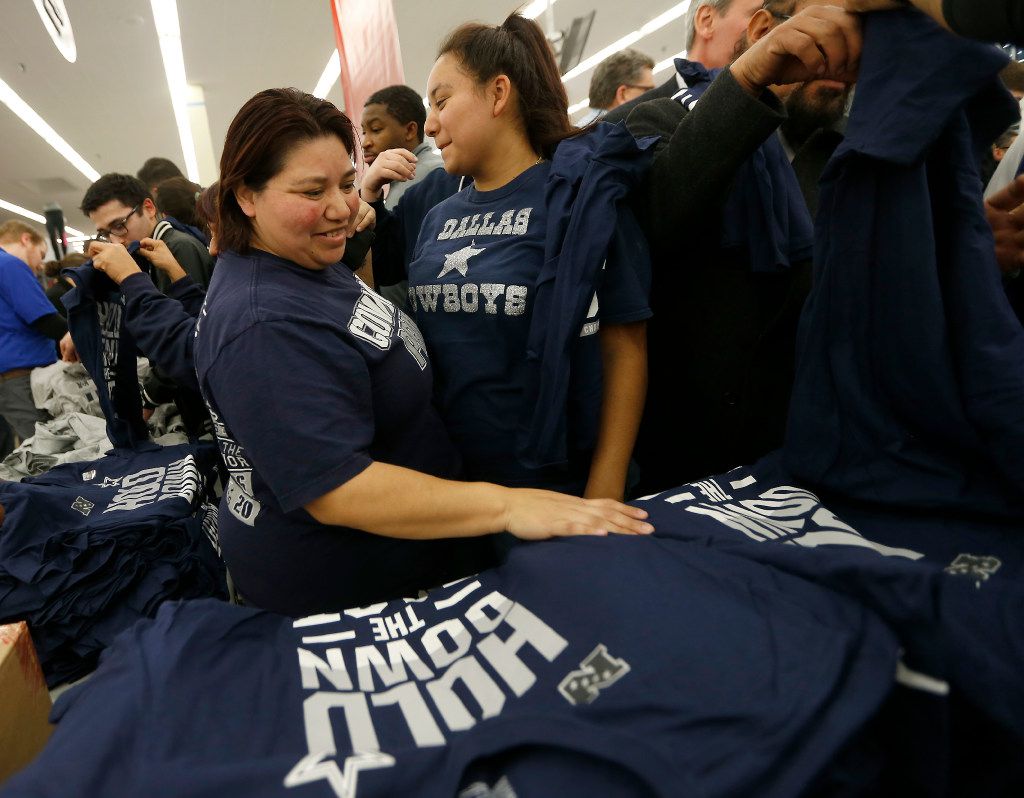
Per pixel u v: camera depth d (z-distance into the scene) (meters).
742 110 0.91
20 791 0.46
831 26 0.77
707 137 0.95
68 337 2.49
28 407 2.87
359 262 1.32
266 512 0.99
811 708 0.46
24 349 2.91
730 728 0.46
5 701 0.90
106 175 2.23
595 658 0.55
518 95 1.08
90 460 1.91
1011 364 0.71
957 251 0.75
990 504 0.73
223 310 0.84
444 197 1.37
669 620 0.56
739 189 1.09
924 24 0.70
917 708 0.50
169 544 1.55
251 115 0.84
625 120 1.22
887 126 0.71
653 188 1.06
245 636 0.67
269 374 0.79
